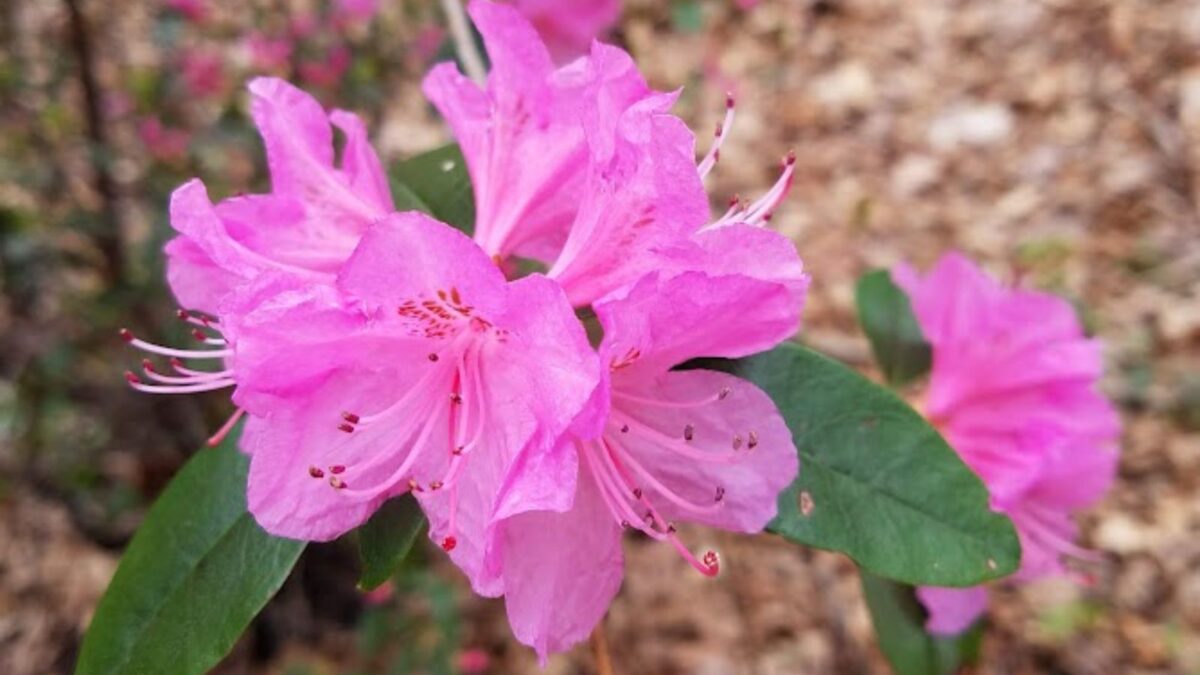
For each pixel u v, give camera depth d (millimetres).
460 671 352
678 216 101
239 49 418
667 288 102
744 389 118
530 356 105
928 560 124
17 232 338
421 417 113
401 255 100
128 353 349
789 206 520
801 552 399
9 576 383
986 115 543
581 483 114
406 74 404
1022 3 584
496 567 103
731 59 576
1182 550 382
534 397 104
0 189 383
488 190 127
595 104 106
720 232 105
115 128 380
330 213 126
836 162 538
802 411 128
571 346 97
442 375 113
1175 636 361
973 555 124
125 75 388
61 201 364
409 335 109
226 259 112
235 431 136
